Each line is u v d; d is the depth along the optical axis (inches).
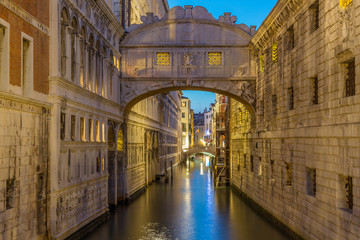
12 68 542.3
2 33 524.1
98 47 928.3
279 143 895.1
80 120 812.0
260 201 1091.3
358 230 511.8
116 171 1156.5
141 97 1210.6
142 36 1164.5
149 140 1750.7
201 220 993.5
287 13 809.5
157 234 842.8
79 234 775.1
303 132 724.7
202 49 1162.0
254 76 1149.7
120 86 1161.4
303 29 737.0
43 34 641.6
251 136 1219.9
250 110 1213.7
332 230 597.3
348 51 537.6
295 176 778.2
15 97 534.0
